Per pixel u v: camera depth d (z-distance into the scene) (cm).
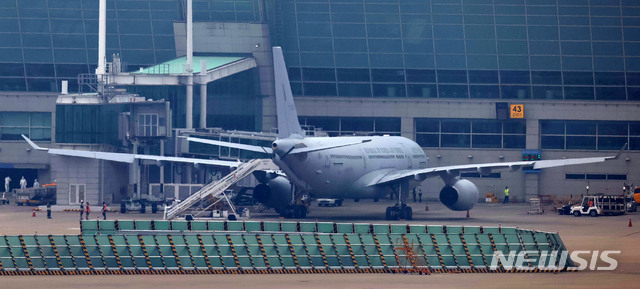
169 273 19638
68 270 19500
